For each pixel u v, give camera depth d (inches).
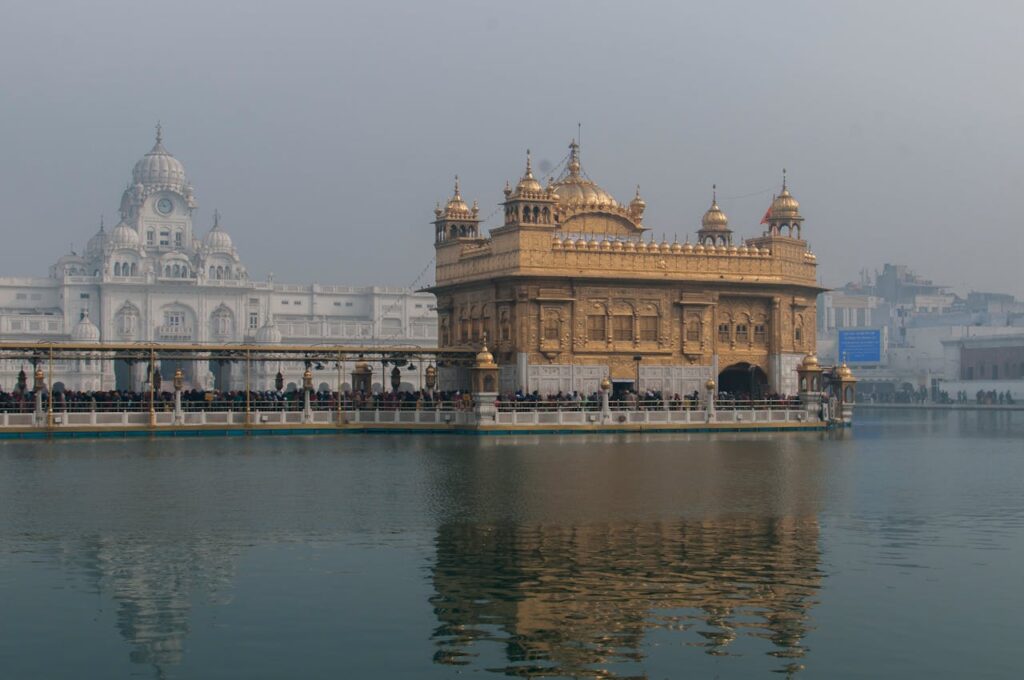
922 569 1278.3
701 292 3629.4
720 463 2327.8
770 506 1712.6
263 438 3009.4
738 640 1019.3
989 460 2554.1
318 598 1141.1
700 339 3631.9
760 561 1311.5
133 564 1282.0
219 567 1267.2
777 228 3826.3
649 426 3233.3
